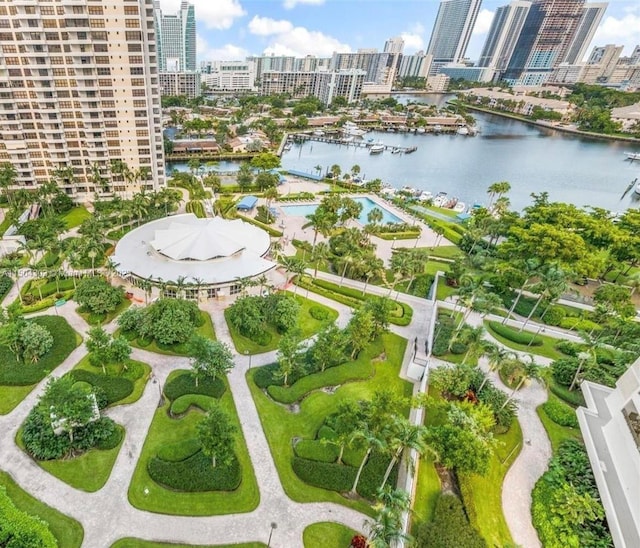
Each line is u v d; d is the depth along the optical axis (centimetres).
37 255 8331
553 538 3872
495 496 4281
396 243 11088
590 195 17275
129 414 5075
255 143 19662
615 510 3838
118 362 5688
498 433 4944
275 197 12706
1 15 8844
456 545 3641
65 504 4003
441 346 6328
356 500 4353
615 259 9294
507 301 7988
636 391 4244
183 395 5350
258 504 4188
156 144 12031
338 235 10081
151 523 3919
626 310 6788
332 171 16225
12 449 4497
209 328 6762
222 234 8369
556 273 6688
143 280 7194
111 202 10331
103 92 10244
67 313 6838
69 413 4319
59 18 9125
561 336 6919
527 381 5862
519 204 15938
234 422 5069
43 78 9625
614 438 4391
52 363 5647
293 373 5856
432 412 5172
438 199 15175
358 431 3838
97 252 7519
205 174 15525
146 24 10525
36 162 10625
